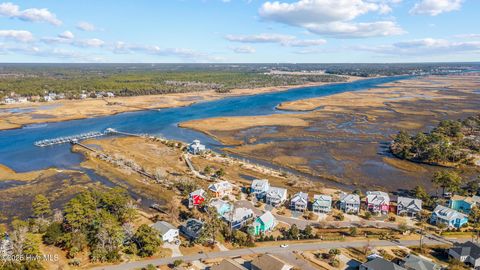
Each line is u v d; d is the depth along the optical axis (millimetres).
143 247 73000
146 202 101188
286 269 63719
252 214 90375
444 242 78625
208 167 123750
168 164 134625
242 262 70375
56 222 78000
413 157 141125
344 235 82250
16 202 99875
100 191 106125
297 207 96062
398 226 86500
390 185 115875
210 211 88688
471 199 96688
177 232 79625
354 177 123000
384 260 65625
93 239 74125
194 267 68438
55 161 138875
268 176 122625
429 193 108938
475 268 68625
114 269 67562
